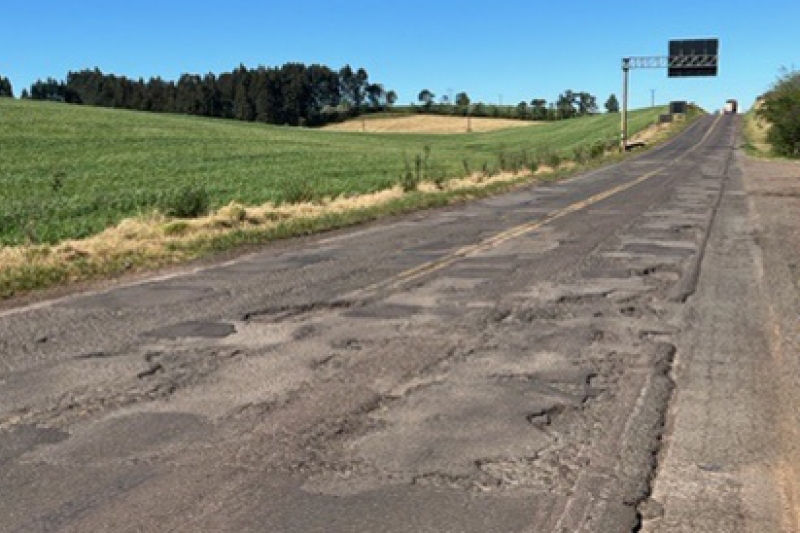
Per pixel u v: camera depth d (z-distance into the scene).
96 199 27.33
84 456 4.60
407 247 13.66
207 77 188.75
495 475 4.30
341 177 38.81
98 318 8.32
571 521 3.78
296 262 12.23
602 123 132.38
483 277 10.47
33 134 61.50
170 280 10.77
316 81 197.75
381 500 4.02
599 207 20.36
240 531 3.71
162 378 6.11
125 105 182.12
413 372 6.22
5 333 7.66
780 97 52.78
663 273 10.62
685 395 5.64
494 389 5.79
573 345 7.01
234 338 7.36
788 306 8.51
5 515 3.87
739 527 3.73
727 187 27.19
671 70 60.16
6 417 5.26
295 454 4.61
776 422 5.08
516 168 37.44
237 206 18.75
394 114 188.50
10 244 16.20
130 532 3.70
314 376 6.14
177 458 4.56
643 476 4.28
